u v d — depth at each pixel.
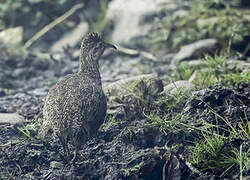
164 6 18.95
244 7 19.14
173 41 18.05
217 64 14.63
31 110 13.33
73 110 10.41
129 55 18.16
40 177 10.87
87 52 12.12
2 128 11.99
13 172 11.00
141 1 19.27
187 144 11.28
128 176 10.62
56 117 10.38
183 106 12.20
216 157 10.68
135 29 18.64
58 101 10.63
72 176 10.66
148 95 12.44
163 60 17.56
